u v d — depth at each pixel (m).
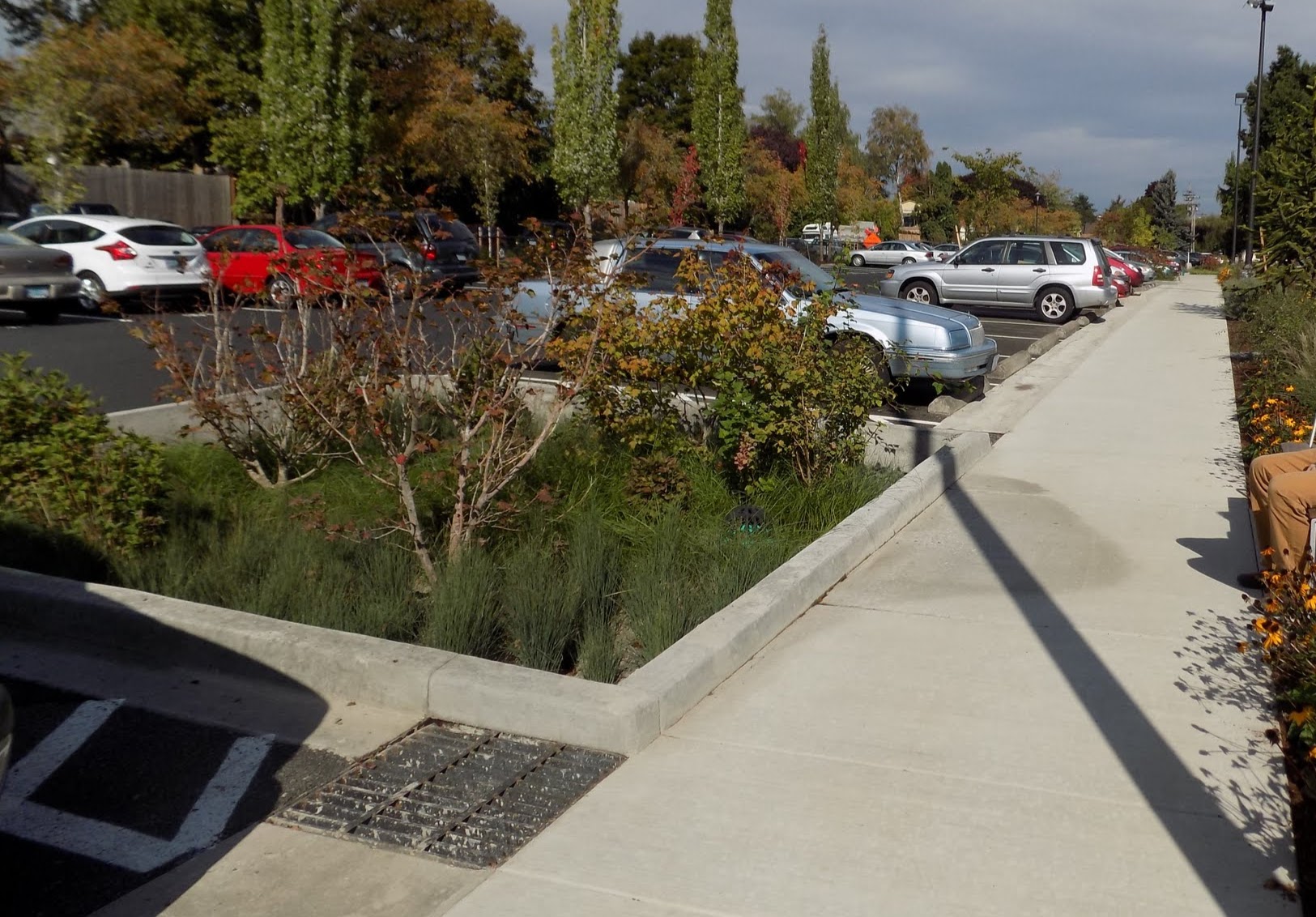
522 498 7.39
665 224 7.82
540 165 43.44
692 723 4.51
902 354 9.77
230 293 18.56
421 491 7.51
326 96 25.14
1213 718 4.50
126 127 27.34
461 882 3.46
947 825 3.73
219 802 3.95
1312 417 9.48
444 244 21.34
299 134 25.16
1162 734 4.36
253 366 9.29
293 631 4.98
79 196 25.06
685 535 7.04
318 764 4.23
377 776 4.14
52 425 6.64
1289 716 4.27
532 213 45.84
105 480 6.52
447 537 6.89
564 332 8.66
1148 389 13.16
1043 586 6.09
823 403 7.89
